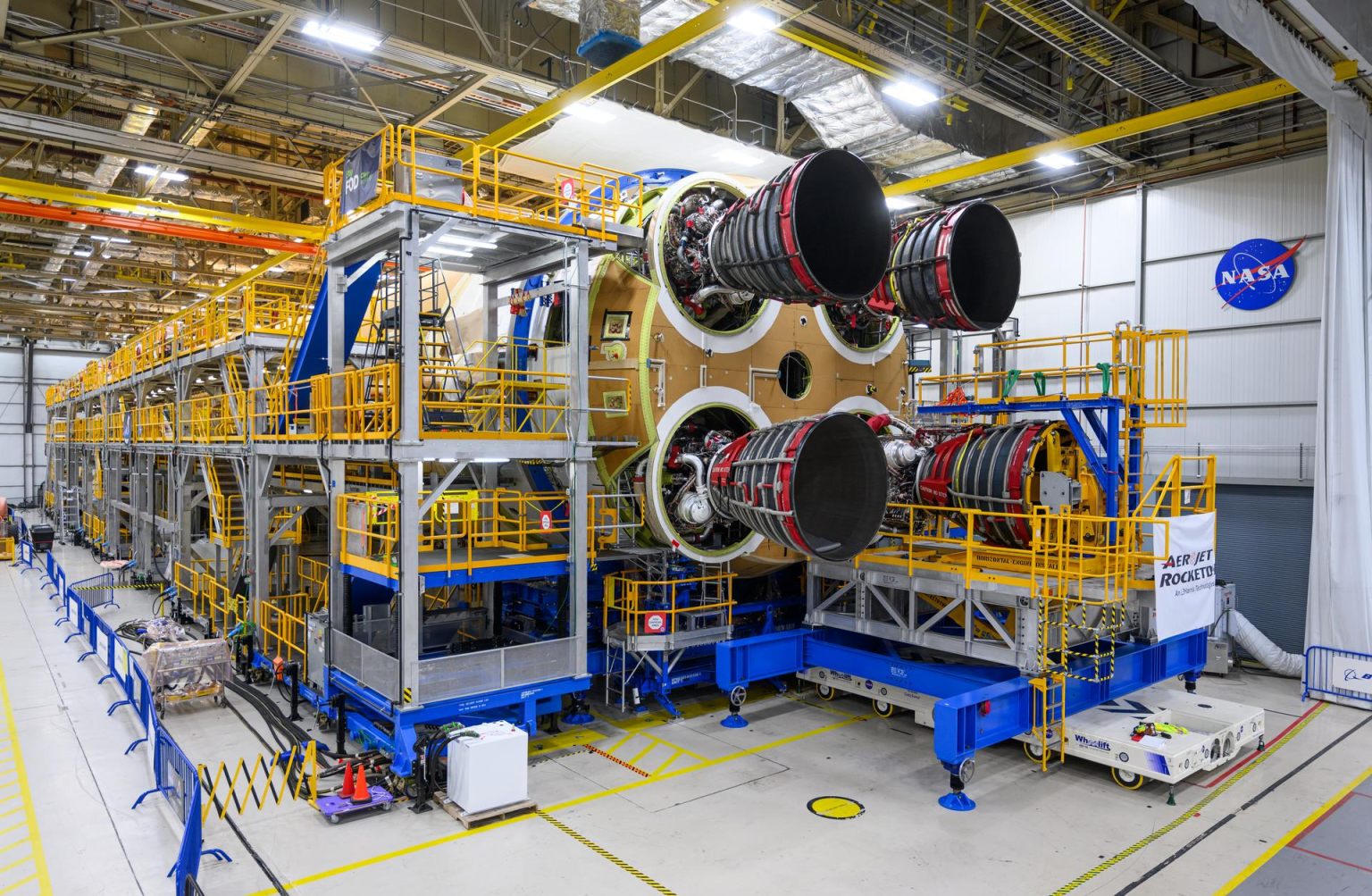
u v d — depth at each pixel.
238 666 14.09
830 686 13.00
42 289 32.75
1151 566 11.46
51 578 23.77
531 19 18.62
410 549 9.95
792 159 19.61
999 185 21.00
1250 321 17.09
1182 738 10.11
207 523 22.53
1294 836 8.71
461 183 10.91
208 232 22.45
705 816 9.10
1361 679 13.20
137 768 10.40
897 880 7.76
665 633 12.09
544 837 8.59
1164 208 18.33
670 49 13.06
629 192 14.24
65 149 21.97
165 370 21.62
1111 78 16.33
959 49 17.02
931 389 22.02
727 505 11.50
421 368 13.05
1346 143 13.41
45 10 15.08
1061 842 8.56
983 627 11.78
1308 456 16.36
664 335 12.48
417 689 9.88
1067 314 19.98
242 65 15.17
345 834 8.59
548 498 11.76
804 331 14.23
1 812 9.17
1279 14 11.55
